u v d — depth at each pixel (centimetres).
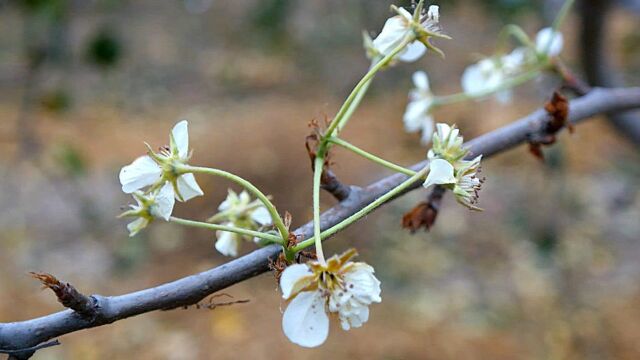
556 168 151
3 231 152
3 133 186
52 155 118
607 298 135
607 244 151
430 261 147
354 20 246
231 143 191
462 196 38
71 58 160
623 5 99
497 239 154
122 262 145
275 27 209
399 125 203
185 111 233
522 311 133
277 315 130
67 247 149
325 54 261
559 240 150
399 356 120
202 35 304
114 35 119
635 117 78
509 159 181
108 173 175
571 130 46
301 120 206
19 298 133
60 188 160
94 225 154
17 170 169
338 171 174
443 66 241
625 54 193
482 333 127
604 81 75
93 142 197
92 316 35
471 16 269
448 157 38
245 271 36
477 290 139
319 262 35
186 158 38
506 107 204
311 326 35
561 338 125
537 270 144
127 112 230
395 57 42
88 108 225
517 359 120
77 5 149
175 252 150
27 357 35
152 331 128
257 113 220
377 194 40
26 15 116
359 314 35
